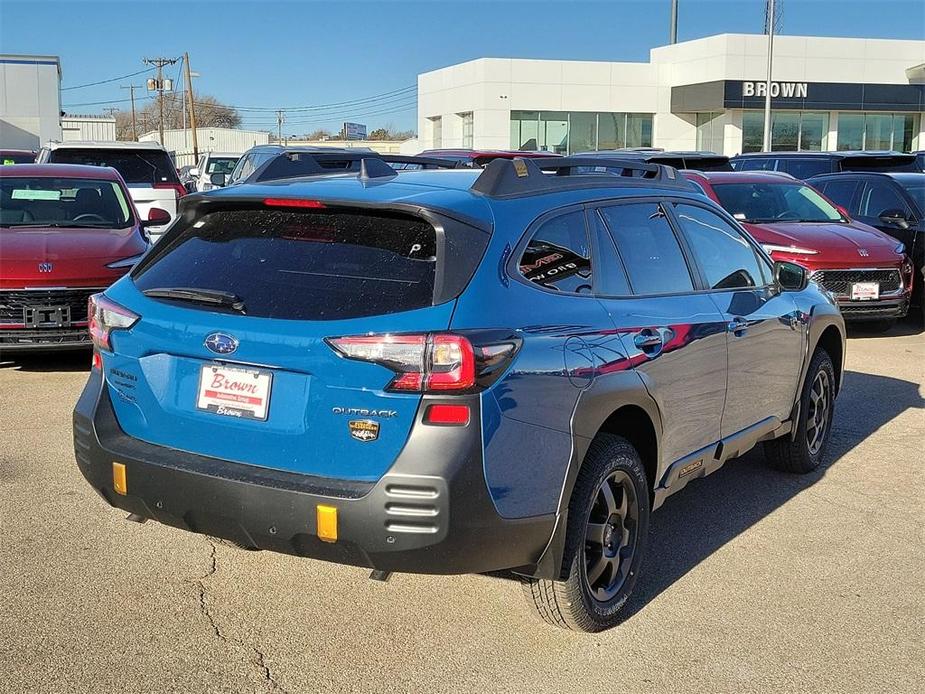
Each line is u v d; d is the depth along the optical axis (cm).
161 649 382
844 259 1062
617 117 4491
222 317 357
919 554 491
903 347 1063
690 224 489
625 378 393
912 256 1188
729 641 399
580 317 382
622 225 436
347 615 414
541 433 351
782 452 604
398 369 326
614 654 387
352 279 350
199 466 358
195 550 475
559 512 359
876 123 4519
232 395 356
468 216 359
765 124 3975
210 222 402
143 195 1523
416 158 995
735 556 486
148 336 373
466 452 328
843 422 745
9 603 416
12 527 498
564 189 412
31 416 704
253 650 383
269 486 341
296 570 456
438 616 414
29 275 786
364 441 333
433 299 336
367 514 329
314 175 448
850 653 391
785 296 564
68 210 979
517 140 4409
